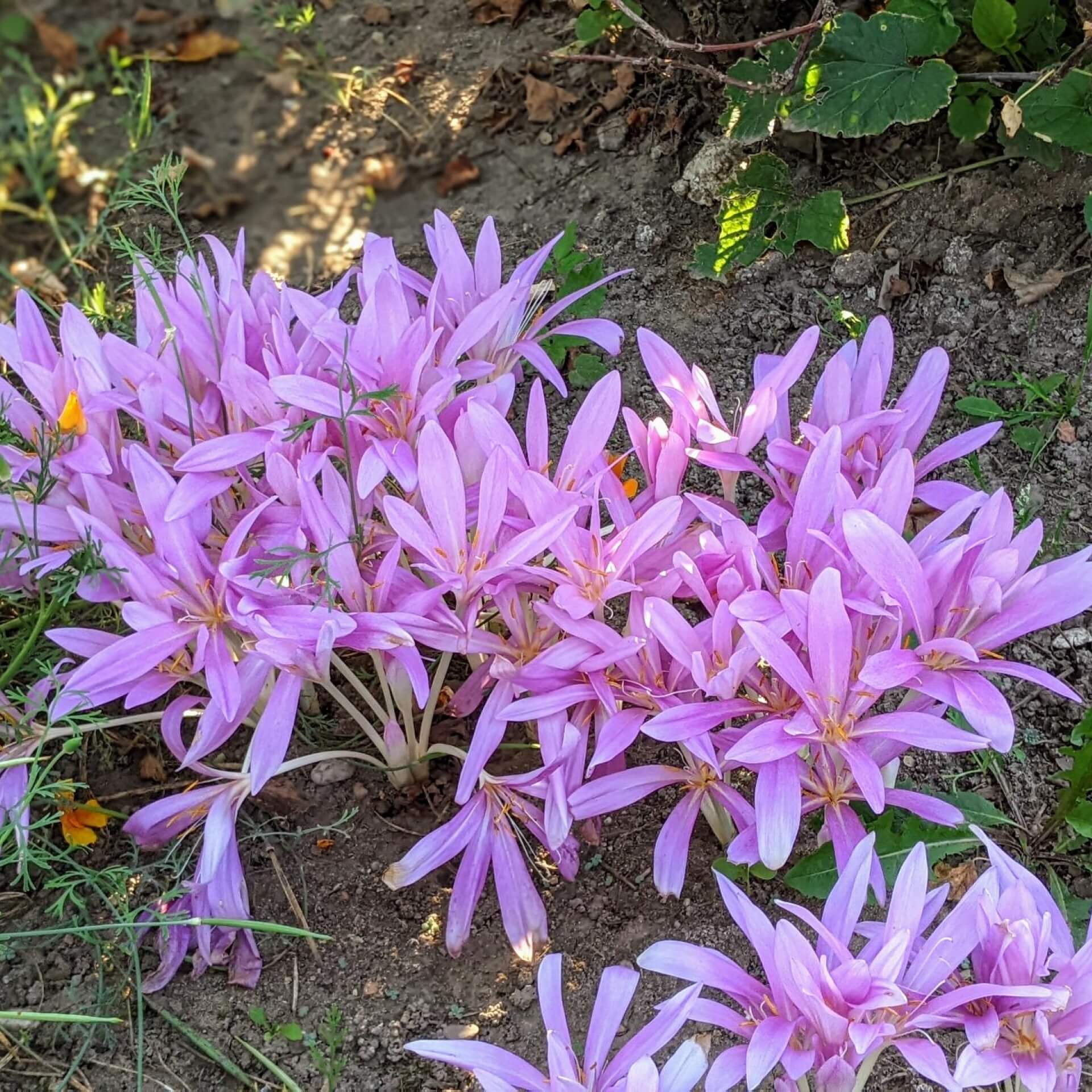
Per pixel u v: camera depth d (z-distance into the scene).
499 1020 0.55
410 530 0.52
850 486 0.53
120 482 0.58
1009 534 0.50
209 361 0.57
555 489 0.52
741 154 0.81
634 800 0.53
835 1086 0.43
